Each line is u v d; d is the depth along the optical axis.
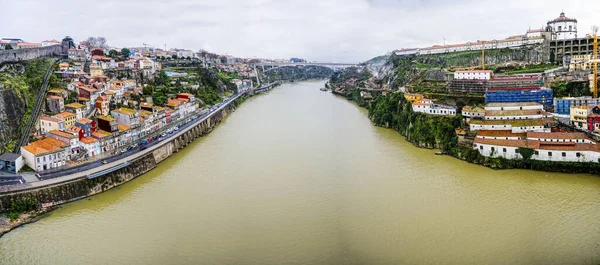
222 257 78.25
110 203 104.19
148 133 165.62
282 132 190.75
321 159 140.88
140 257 78.50
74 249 81.62
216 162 140.12
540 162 124.94
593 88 158.88
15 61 173.75
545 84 174.12
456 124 155.25
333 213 96.56
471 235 85.44
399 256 78.19
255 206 101.00
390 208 98.94
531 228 87.88
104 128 142.38
